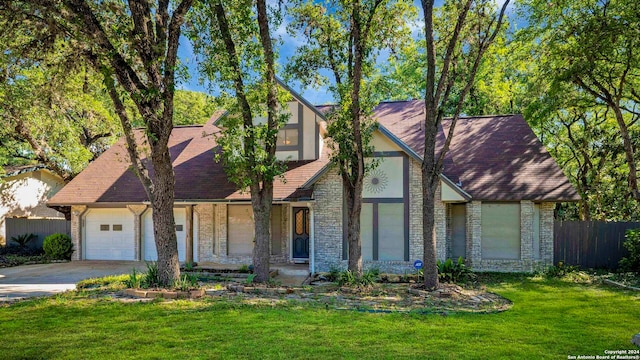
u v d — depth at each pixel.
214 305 9.18
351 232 12.52
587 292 11.52
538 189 15.14
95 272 15.67
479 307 9.62
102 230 19.11
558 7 15.93
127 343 6.69
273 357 6.03
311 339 6.85
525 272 14.87
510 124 18.92
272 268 15.80
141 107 10.45
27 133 19.59
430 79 11.50
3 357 6.14
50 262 18.45
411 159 14.84
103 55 9.82
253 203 12.34
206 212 17.97
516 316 8.64
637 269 14.55
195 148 19.98
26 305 9.43
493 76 24.44
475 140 18.20
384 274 14.22
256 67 11.42
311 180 14.67
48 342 6.79
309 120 17.88
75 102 17.09
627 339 7.03
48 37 10.49
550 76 17.09
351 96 11.91
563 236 16.11
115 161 20.59
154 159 10.86
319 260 15.02
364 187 15.05
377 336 7.04
